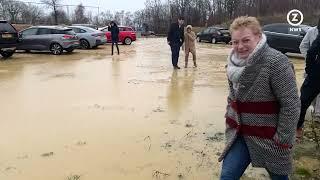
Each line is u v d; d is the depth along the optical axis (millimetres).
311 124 6574
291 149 3178
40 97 9367
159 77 12609
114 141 6102
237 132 3270
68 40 20938
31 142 6086
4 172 5008
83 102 8805
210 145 5902
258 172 4848
